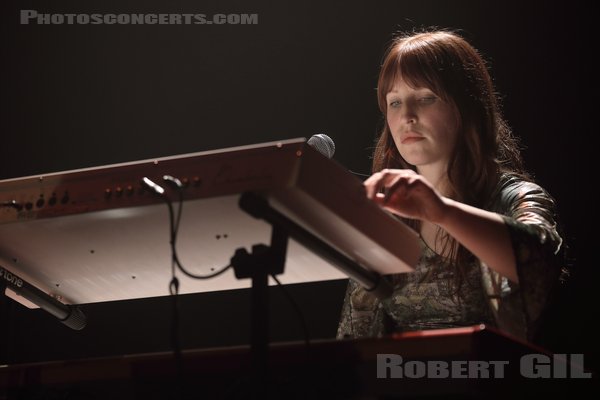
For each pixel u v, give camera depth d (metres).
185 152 5.15
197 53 5.23
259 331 1.49
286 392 1.50
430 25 4.82
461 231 1.77
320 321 4.62
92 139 5.23
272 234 1.52
